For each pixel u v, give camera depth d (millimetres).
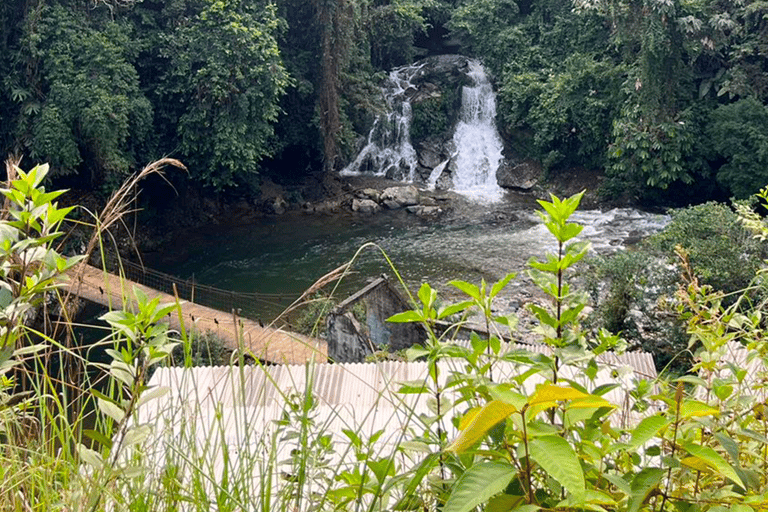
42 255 1724
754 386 1983
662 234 14969
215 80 21500
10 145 20203
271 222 25125
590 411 1377
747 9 24703
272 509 1598
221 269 20953
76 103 19500
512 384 1407
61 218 1755
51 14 20109
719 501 1345
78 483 1520
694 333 2027
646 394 1745
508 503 1292
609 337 1704
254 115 22859
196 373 2646
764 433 1729
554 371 1537
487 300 1622
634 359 5469
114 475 1455
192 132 22500
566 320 1580
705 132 24516
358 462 1653
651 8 23969
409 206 26234
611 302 13094
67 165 19625
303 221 25234
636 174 25359
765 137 23234
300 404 1820
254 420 2033
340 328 9625
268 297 18891
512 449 1371
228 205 25734
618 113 25938
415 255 21578
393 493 1812
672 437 1419
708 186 25312
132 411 1500
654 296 13031
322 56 25922
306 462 1662
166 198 23953
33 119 20031
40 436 1708
